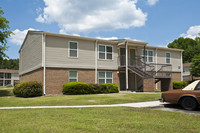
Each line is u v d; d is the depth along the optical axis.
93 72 19.50
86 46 19.33
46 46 17.12
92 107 9.52
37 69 18.33
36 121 5.95
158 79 22.31
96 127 5.19
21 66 27.06
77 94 16.81
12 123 5.68
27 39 23.08
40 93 16.33
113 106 9.89
